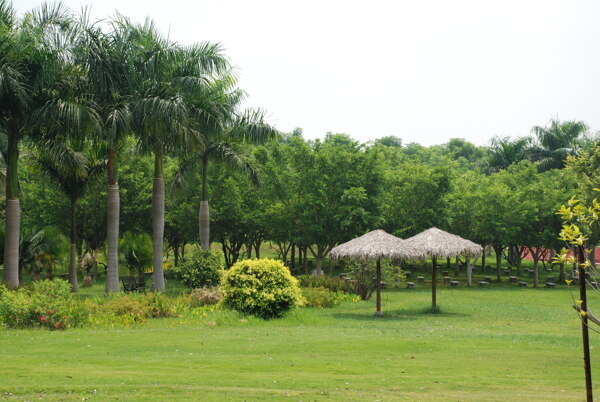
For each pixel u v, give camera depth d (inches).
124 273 1531.7
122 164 1437.0
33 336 553.6
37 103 918.4
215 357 450.0
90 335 564.4
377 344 522.0
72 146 1083.9
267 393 320.5
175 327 652.1
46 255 1311.5
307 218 1448.1
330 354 471.5
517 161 2178.9
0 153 1110.4
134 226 1549.0
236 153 1223.5
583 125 2129.7
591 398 247.9
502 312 915.4
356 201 1391.5
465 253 910.4
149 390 321.4
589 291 1398.9
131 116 956.0
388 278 1111.0
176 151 1187.3
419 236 948.6
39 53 879.1
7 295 674.8
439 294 1262.3
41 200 1397.6
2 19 907.4
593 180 1320.1
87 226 1464.1
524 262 2345.0
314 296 958.4
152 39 1003.9
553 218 1535.4
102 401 295.6
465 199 1611.7
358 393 327.6
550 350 507.8
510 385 358.9
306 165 1480.1
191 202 1546.5
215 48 1041.5
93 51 927.7
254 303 747.4
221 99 1096.2
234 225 1590.8
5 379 346.3
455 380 372.5
